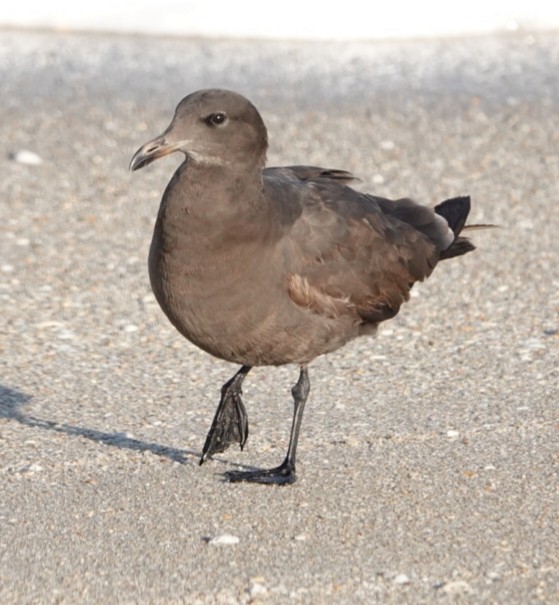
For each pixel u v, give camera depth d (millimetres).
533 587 9484
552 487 11078
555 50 25391
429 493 11008
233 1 25688
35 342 14375
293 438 11414
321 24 25703
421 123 21828
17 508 10766
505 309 15375
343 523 10508
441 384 13430
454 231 12742
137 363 13984
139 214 18266
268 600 9320
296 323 11023
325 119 21859
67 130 21219
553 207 18531
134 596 9398
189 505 10867
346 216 11477
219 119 10469
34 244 17125
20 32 25375
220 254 10477
